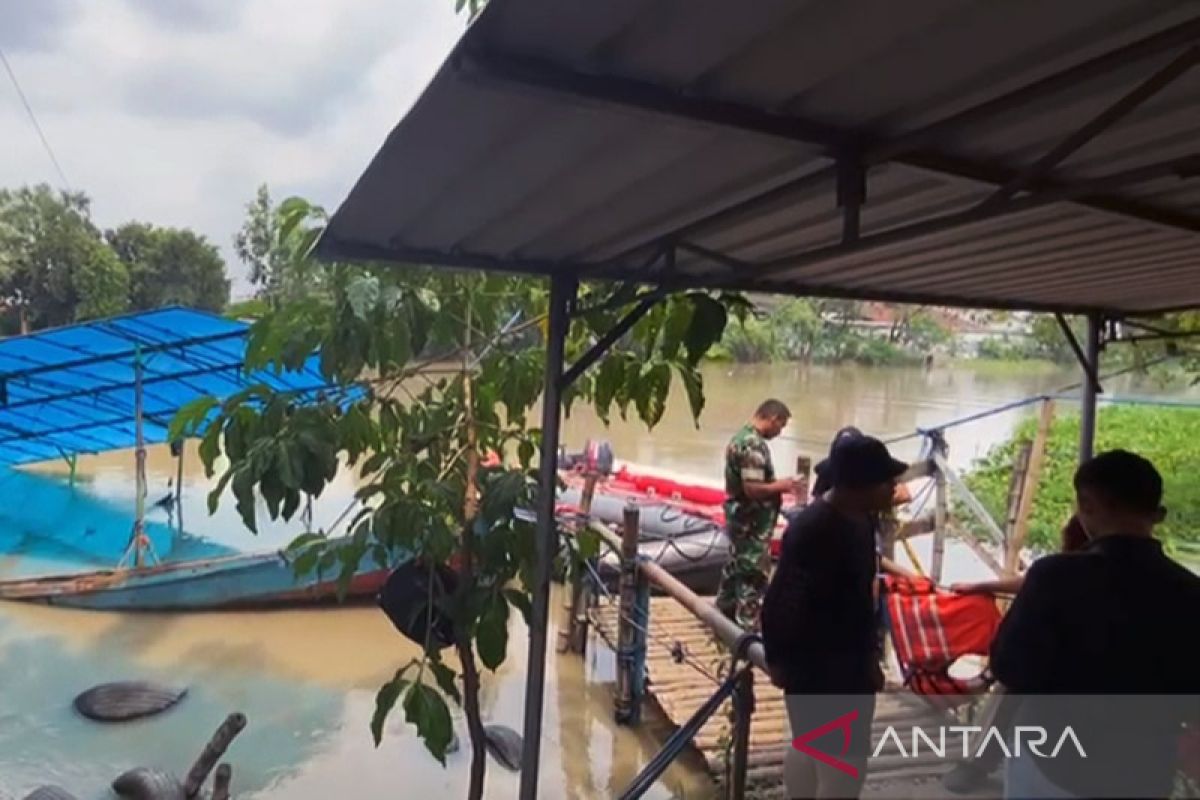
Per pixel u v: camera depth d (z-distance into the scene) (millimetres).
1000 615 2980
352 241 2377
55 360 7086
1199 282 3283
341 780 4141
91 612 6477
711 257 2385
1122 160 1585
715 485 8305
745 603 4227
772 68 1177
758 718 3961
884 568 3922
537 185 1762
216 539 8711
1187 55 1032
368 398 3193
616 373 3172
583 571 3822
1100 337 4250
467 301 3295
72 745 4414
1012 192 1406
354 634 6191
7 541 8664
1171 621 1042
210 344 6590
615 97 1240
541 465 2850
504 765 4301
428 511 3043
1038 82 1171
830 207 1919
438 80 1202
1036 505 6770
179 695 5070
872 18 1012
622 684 4703
